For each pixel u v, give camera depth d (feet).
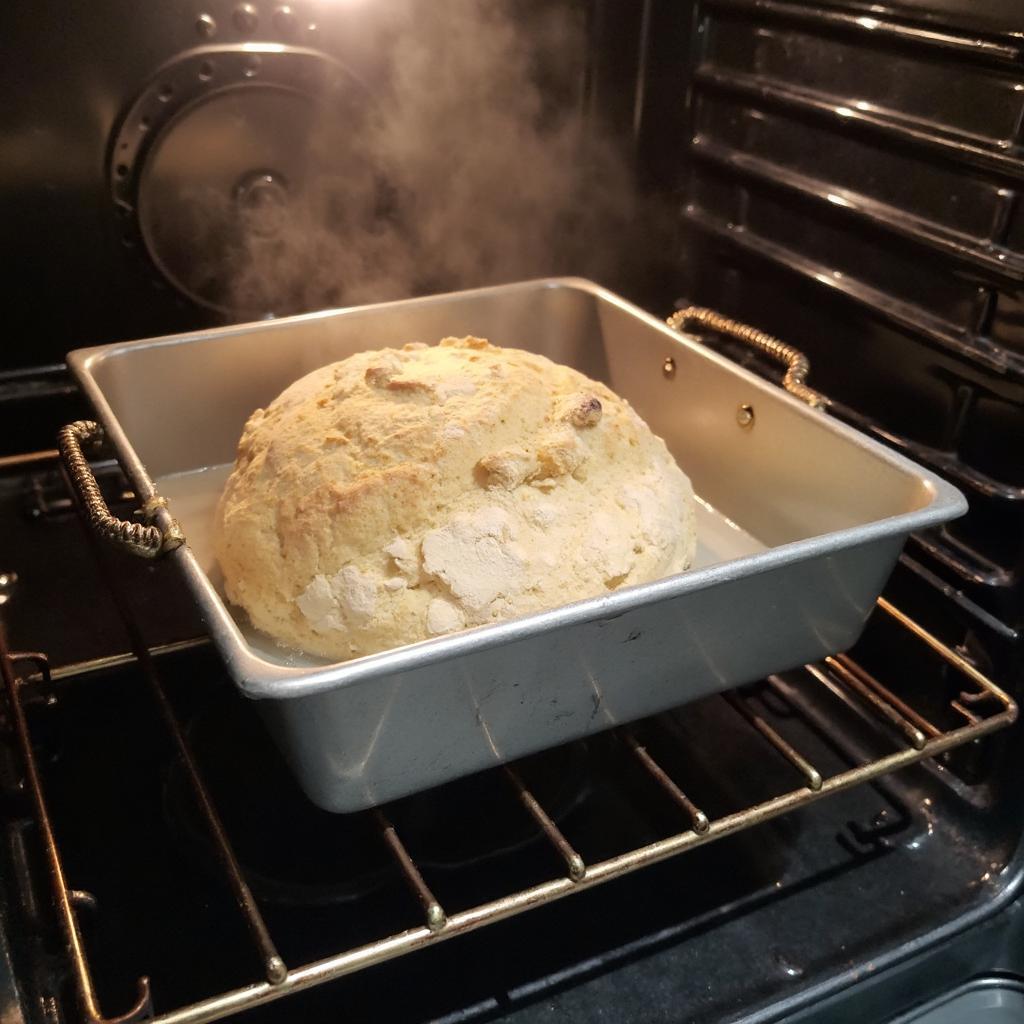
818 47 1.82
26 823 1.47
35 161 1.86
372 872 1.53
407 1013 1.37
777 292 2.04
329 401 1.61
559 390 1.65
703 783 1.72
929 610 1.77
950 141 1.59
